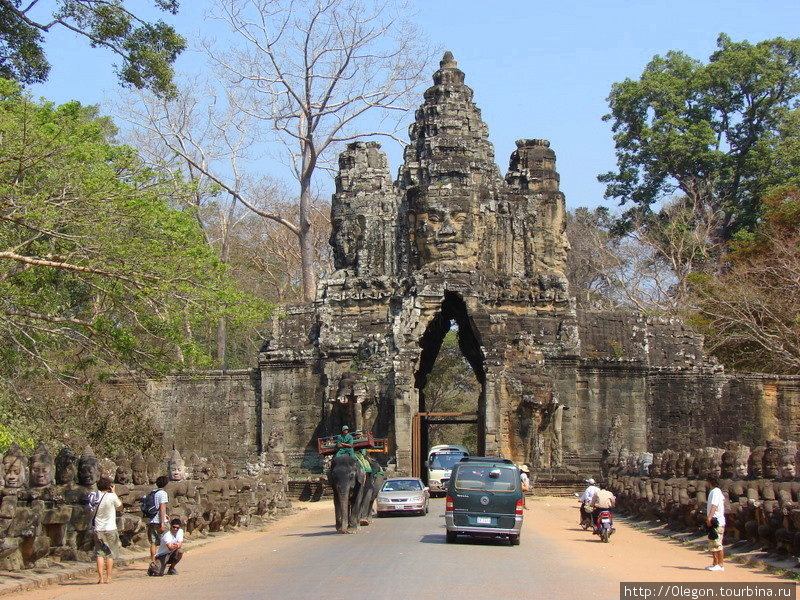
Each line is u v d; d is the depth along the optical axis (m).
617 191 94.69
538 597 18.44
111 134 78.75
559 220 64.75
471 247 61.47
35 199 30.08
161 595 19.67
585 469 59.56
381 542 29.41
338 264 64.50
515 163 66.12
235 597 18.89
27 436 35.72
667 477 38.78
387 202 63.72
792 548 23.92
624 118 93.31
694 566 24.17
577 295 100.06
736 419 62.12
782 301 68.31
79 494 25.28
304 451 61.16
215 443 63.03
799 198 74.38
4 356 36.12
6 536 21.91
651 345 62.97
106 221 31.45
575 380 60.88
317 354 61.78
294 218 93.12
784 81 89.56
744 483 28.31
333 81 73.69
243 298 34.78
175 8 34.22
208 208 87.44
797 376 62.69
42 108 36.75
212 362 36.12
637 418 61.38
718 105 90.88
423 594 18.61
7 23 35.25
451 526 28.45
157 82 34.38
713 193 90.44
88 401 39.53
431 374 98.50
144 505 23.86
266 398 62.12
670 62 93.06
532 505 49.50
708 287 74.44
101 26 33.16
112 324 34.59
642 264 95.19
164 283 31.86
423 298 59.84
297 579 21.12
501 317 60.06
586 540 31.41
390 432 58.44
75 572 23.11
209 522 34.06
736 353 72.69
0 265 34.34
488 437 58.25
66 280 36.19
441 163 62.56
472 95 65.62
